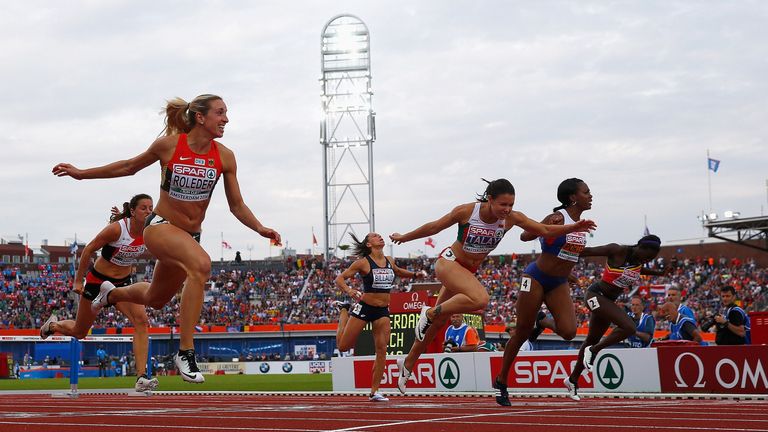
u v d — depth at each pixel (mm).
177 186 5883
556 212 7926
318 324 47062
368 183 57094
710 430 4984
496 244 7980
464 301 7906
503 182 7508
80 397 13297
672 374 10406
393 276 10812
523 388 11773
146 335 11055
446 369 12609
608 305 9445
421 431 5055
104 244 9258
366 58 57312
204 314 51562
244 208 6195
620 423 5609
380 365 10531
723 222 40188
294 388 18250
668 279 46969
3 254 72250
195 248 5781
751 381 9719
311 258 63688
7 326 46438
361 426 5496
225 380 26938
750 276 46125
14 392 18250
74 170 5922
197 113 5867
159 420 6270
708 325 11352
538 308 8070
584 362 9586
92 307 7379
